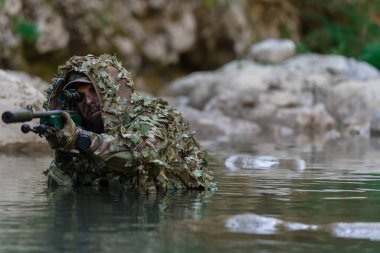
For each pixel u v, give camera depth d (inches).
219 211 209.0
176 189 257.3
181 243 164.7
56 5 896.9
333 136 661.3
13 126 425.4
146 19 991.6
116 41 947.3
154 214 203.5
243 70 871.1
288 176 310.7
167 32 1003.3
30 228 182.5
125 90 256.1
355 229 178.2
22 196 238.7
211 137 617.9
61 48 897.5
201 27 1046.4
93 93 253.9
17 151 414.0
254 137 628.1
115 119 248.2
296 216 200.4
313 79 820.0
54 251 157.8
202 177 261.1
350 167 357.1
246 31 1080.8
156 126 250.1
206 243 164.7
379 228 178.9
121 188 257.4
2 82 434.6
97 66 254.2
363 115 750.5
